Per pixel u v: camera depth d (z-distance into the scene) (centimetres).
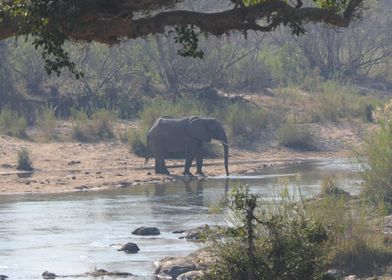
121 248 3869
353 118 9031
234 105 8650
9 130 7806
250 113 8444
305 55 11056
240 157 7856
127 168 7050
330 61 11006
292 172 6731
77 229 4391
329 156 8000
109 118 8025
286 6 2150
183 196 5522
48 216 4788
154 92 9319
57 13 1972
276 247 2417
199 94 9256
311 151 8156
